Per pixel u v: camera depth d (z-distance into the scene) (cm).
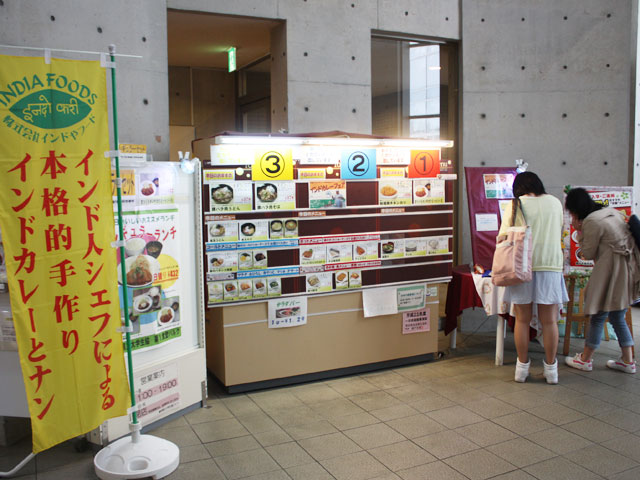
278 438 311
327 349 404
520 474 272
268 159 369
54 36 383
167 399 329
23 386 287
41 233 239
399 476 270
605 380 403
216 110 773
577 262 458
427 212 427
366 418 338
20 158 232
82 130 247
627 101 561
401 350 433
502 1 541
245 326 375
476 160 547
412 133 551
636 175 594
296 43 475
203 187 354
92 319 257
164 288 324
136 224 304
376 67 530
